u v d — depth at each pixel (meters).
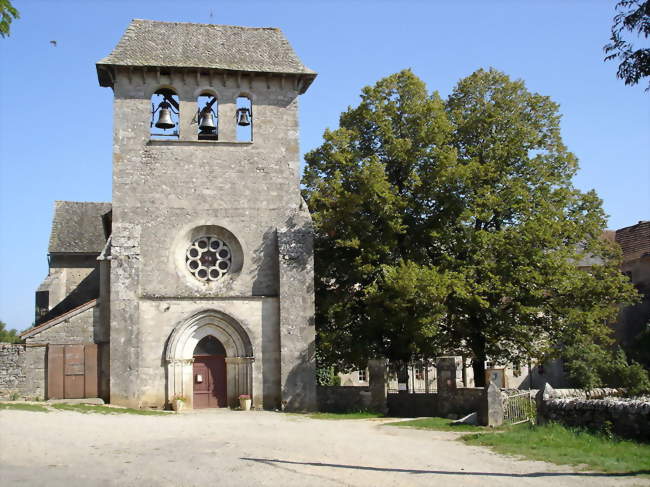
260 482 13.45
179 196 31.34
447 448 18.08
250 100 32.81
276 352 31.22
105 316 30.33
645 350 41.72
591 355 39.59
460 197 33.41
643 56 14.16
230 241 31.84
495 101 35.56
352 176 33.66
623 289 33.38
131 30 32.47
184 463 15.38
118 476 13.85
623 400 19.61
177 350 30.05
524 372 47.56
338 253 35.31
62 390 29.14
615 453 16.06
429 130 33.34
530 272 31.84
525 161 34.62
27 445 16.89
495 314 32.72
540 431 19.86
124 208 30.67
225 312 30.84
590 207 34.91
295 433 21.53
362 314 34.88
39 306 42.28
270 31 34.31
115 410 27.00
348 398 30.81
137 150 31.22
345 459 16.28
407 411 29.83
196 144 31.80
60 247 43.16
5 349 29.00
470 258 33.12
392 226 32.66
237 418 27.09
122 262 29.84
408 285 29.95
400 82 35.06
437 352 34.62
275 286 31.69
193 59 31.97
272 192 32.22
